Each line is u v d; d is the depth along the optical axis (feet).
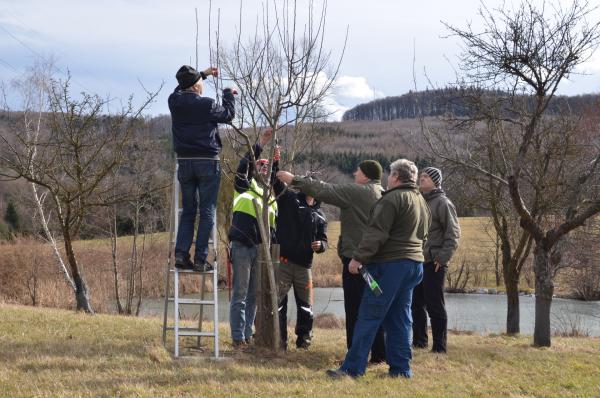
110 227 68.33
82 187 47.39
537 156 37.63
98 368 20.92
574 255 59.98
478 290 103.09
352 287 23.43
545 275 31.81
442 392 19.70
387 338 21.68
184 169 22.41
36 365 20.90
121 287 81.00
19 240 80.74
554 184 37.47
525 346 31.35
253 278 26.12
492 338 36.06
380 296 20.47
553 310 80.33
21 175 46.83
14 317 31.63
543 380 22.61
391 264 20.47
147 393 17.95
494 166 40.68
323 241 26.32
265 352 24.13
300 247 25.71
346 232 23.30
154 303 77.66
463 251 117.39
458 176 42.22
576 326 64.90
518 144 39.22
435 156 36.63
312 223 25.84
